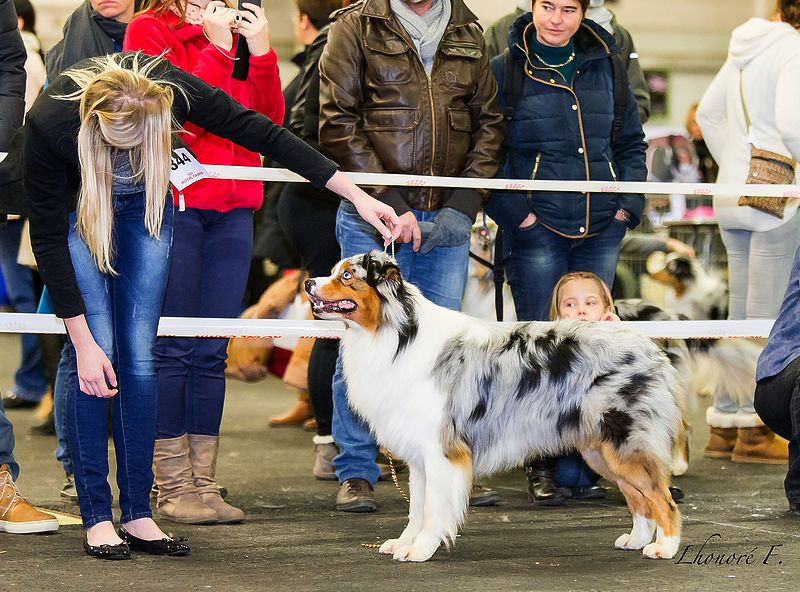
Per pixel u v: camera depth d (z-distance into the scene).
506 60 4.77
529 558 3.58
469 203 4.33
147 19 4.11
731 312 5.87
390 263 3.66
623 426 3.60
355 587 3.14
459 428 3.60
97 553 3.47
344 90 4.26
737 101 5.66
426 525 3.55
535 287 4.81
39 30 13.06
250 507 4.50
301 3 5.72
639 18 13.84
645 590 3.14
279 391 8.73
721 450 5.99
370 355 3.63
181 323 4.06
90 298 3.41
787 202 5.54
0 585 3.12
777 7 5.64
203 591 3.08
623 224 4.91
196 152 4.24
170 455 4.13
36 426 6.50
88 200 3.22
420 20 4.34
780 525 4.16
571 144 4.71
